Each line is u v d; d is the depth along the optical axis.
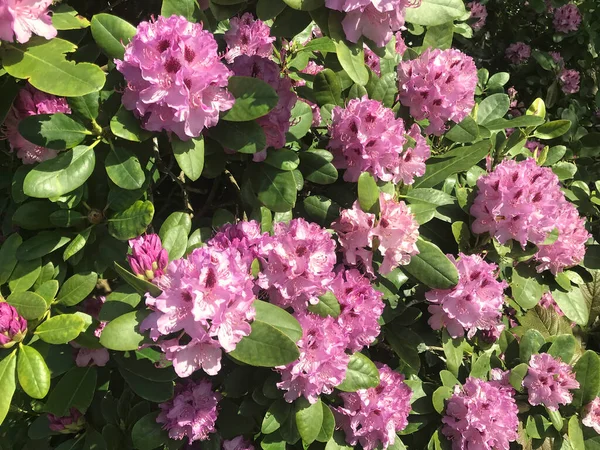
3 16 0.59
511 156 1.26
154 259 0.68
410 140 0.94
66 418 0.90
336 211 0.93
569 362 1.08
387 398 0.89
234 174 1.07
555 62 2.03
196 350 0.64
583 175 1.61
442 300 0.92
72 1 0.96
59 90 0.61
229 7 0.78
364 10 0.68
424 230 1.04
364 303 0.84
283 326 0.70
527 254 1.01
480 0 2.05
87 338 0.74
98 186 0.77
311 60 1.19
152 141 0.81
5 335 0.65
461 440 0.96
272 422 0.82
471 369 1.04
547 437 1.08
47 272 0.75
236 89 0.71
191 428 0.85
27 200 0.80
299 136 0.90
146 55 0.63
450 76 0.96
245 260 0.72
